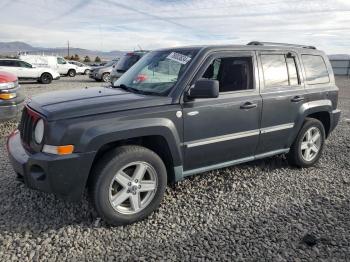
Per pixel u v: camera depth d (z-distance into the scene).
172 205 3.90
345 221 3.60
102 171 3.25
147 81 4.09
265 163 5.38
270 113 4.48
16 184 4.30
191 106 3.74
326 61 5.50
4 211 3.63
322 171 5.16
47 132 3.13
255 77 4.36
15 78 7.06
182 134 3.71
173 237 3.26
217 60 4.06
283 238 3.26
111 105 3.37
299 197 4.20
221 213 3.74
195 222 3.54
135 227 3.44
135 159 3.39
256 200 4.08
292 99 4.73
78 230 3.33
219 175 4.82
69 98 3.63
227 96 4.06
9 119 6.77
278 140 4.72
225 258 2.94
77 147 3.12
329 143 6.78
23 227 3.34
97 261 2.87
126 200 3.53
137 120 3.39
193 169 4.00
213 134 3.96
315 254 3.01
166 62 4.16
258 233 3.35
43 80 21.94
